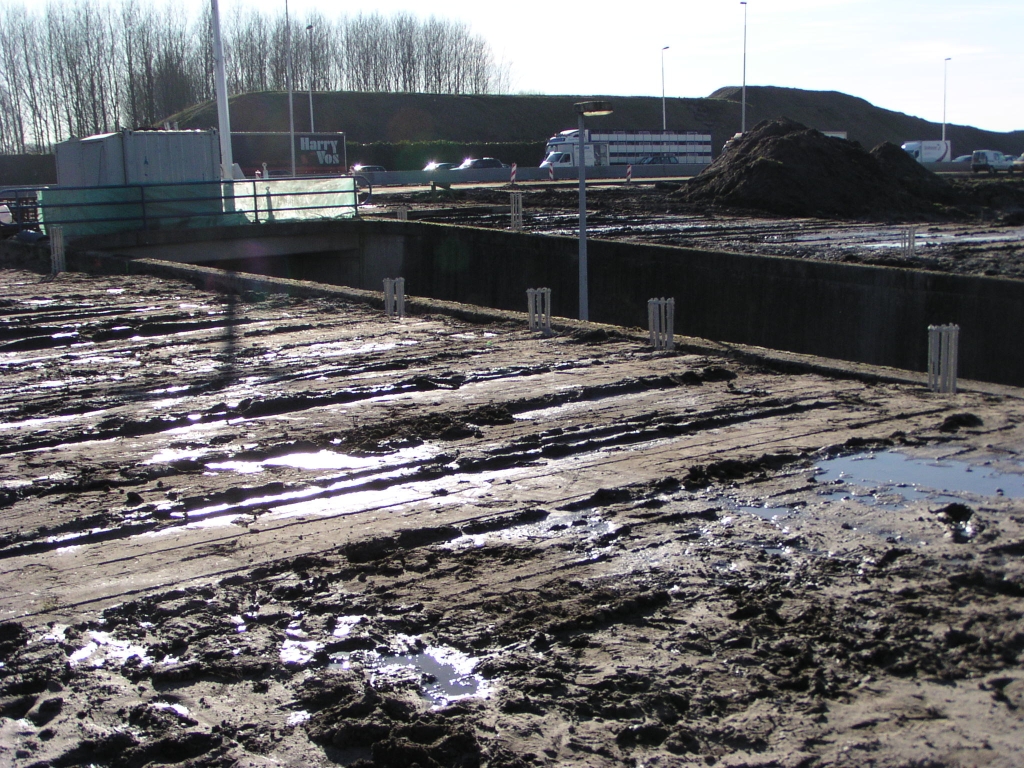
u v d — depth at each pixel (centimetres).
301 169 4944
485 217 3494
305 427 916
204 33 9306
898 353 1722
